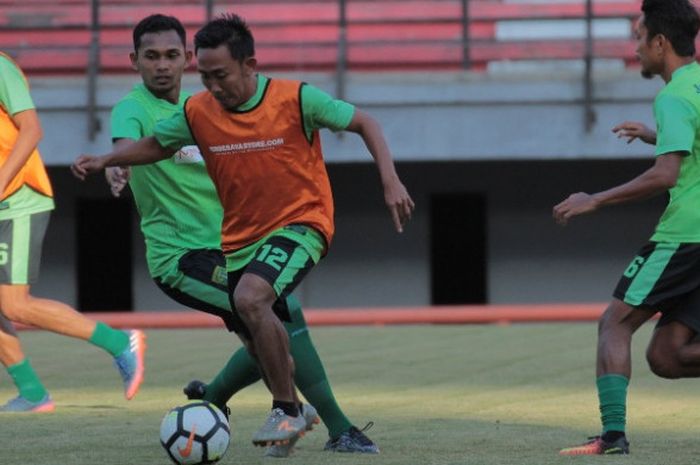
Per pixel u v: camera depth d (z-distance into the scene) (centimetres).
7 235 2383
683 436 2005
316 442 1925
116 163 1759
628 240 5653
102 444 1916
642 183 1712
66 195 5678
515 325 4838
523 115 5341
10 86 2209
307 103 1694
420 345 3978
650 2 1791
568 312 5003
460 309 5022
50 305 2406
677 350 1802
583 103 5309
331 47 5850
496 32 6100
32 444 1917
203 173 2072
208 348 3988
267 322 1656
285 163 1712
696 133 1741
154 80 2097
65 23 6106
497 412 2347
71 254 5700
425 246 5697
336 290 5716
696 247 1753
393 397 2622
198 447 1574
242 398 2609
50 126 5397
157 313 5125
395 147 5391
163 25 2103
